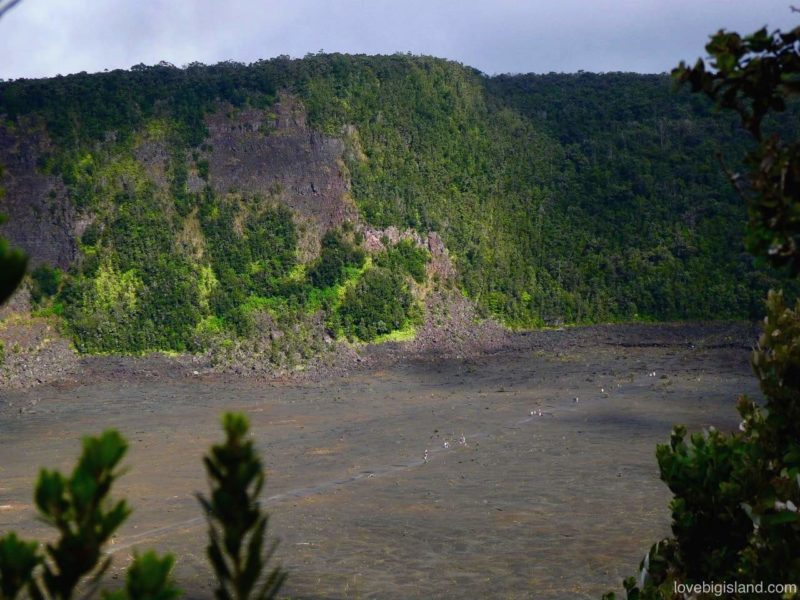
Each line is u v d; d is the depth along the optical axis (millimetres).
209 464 2031
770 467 5512
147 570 1864
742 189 3555
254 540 2027
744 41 3662
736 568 5406
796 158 3439
